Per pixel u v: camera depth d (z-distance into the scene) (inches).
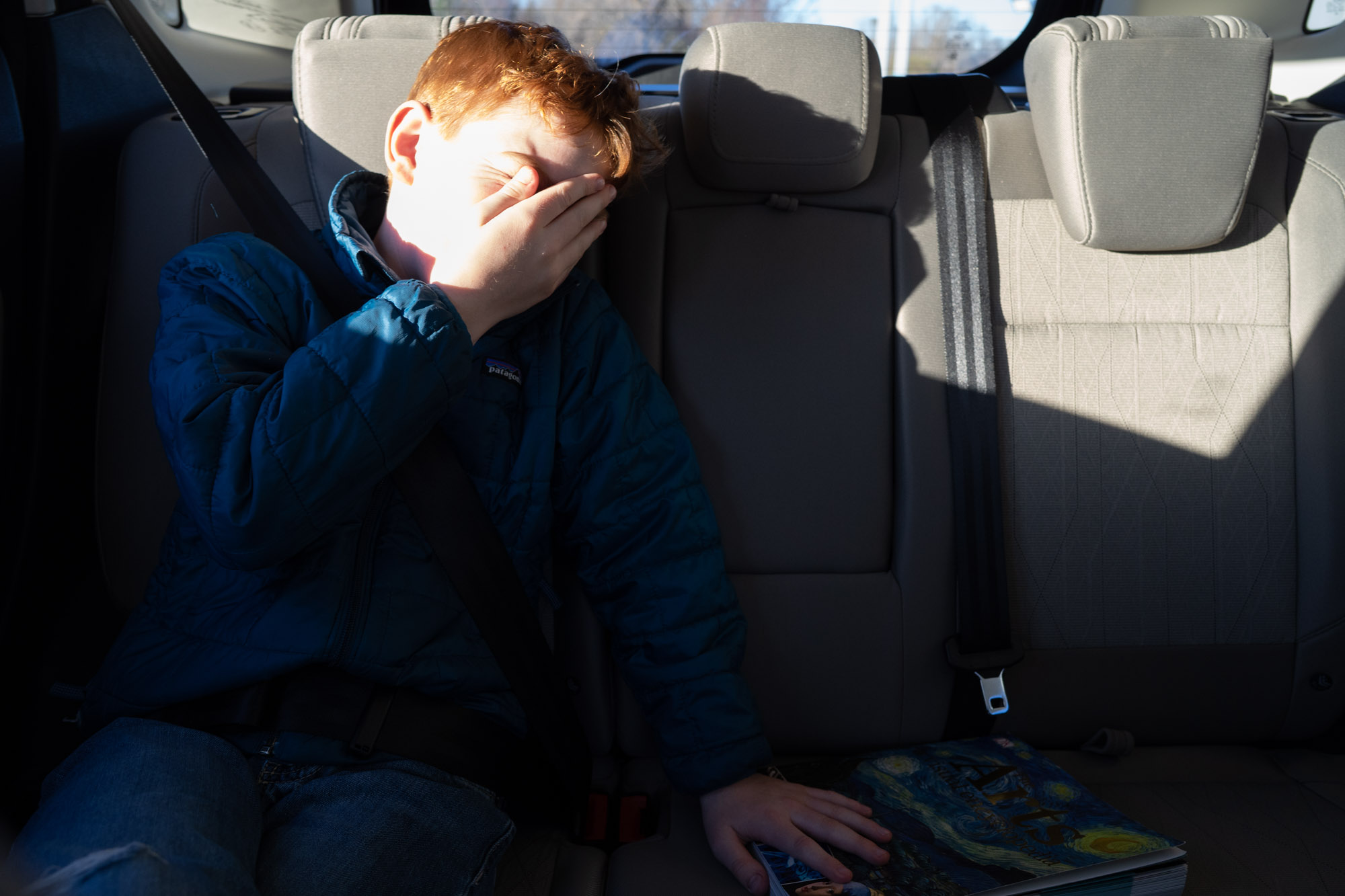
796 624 42.4
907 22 67.5
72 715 41.4
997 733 43.4
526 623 35.4
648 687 37.1
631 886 33.9
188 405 28.2
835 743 42.8
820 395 43.5
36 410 40.6
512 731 34.9
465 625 34.8
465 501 34.1
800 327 43.8
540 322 38.6
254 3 61.9
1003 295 44.5
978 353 43.3
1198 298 44.6
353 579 31.8
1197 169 42.3
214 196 41.8
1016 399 43.8
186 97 36.2
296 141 43.6
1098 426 43.8
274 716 29.5
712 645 37.0
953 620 42.9
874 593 42.8
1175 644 43.6
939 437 43.3
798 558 43.0
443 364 29.2
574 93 33.6
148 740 26.5
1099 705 43.4
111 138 45.3
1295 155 45.6
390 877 26.5
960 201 44.5
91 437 42.8
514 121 33.3
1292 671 43.6
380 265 33.9
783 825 33.2
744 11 67.2
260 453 27.1
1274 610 43.7
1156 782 41.3
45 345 41.1
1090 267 44.8
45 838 23.0
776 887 30.7
